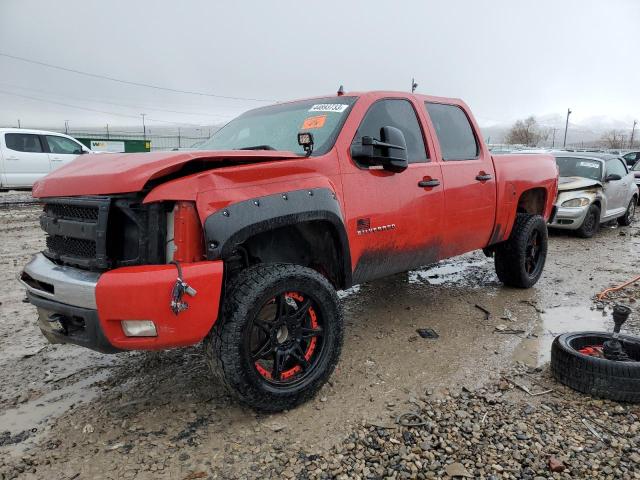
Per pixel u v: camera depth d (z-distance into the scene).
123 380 3.39
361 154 3.43
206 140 4.42
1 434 2.76
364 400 3.11
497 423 2.86
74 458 2.55
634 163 16.70
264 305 2.84
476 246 4.77
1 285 5.55
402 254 3.89
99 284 2.43
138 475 2.42
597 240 9.23
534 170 5.39
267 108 4.34
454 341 4.09
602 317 4.71
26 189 14.12
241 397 2.75
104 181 2.56
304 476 2.42
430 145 4.16
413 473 2.44
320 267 3.49
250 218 2.69
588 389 3.16
